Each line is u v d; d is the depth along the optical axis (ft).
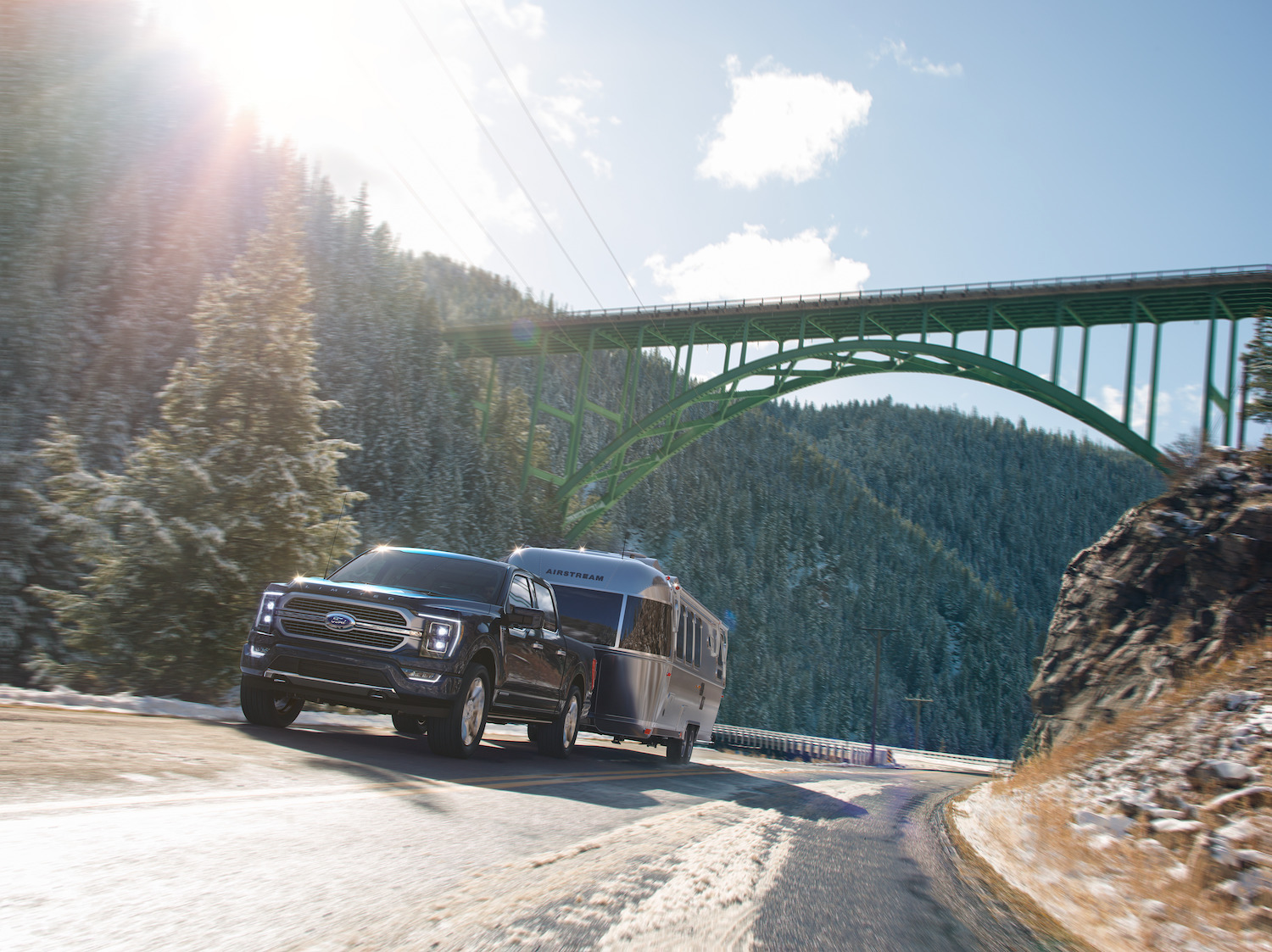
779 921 11.80
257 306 49.98
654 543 512.22
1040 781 39.42
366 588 23.95
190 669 42.32
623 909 11.16
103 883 8.97
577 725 35.81
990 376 162.40
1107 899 18.15
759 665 395.14
